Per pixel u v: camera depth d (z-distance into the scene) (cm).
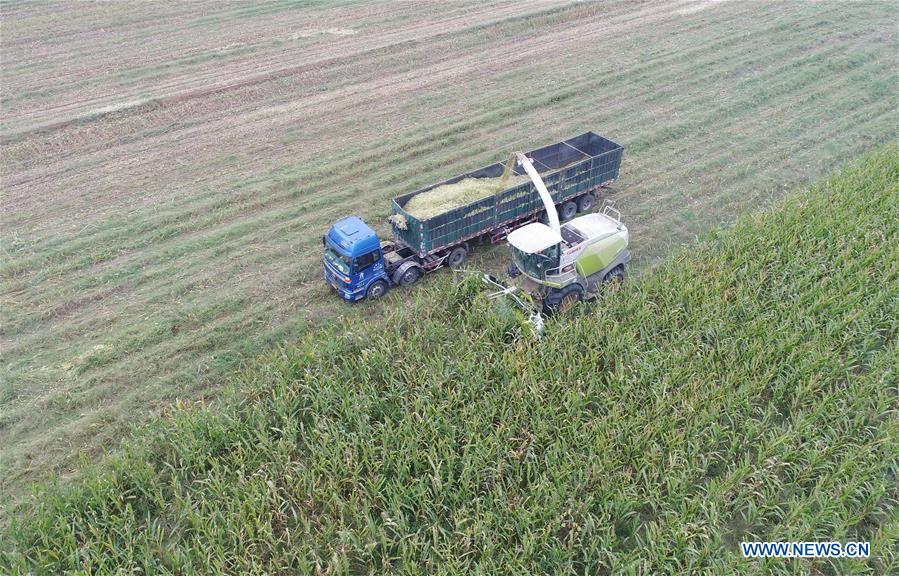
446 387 1720
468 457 1504
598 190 2669
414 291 2183
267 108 3438
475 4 4900
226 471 1516
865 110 3309
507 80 3709
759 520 1431
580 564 1395
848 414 1645
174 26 4556
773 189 2678
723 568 1306
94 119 3241
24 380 1831
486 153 2975
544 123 3238
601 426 1578
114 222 2500
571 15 4638
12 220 2528
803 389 1655
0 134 3064
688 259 2136
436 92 3578
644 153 2975
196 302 2117
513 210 2330
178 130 3228
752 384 1662
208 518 1431
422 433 1574
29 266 2269
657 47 4097
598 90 3575
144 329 2003
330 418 1667
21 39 4288
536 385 1670
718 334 1841
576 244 2034
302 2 5034
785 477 1552
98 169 2894
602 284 2066
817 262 2070
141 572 1374
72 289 2169
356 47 4125
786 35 4197
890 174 2553
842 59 3797
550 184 2372
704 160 2895
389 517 1441
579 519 1445
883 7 4572
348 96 3559
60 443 1669
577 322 1866
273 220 2527
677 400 1641
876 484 1458
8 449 1652
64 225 2495
